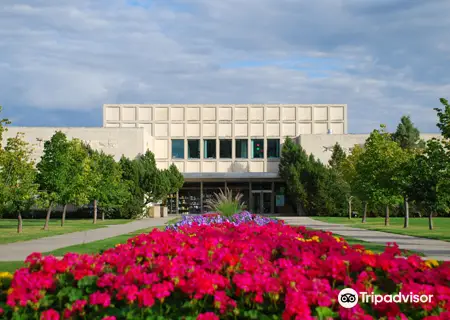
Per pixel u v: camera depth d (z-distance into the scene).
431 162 30.22
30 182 32.59
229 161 70.94
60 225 41.47
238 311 6.79
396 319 6.39
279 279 6.94
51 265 7.79
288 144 65.25
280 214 68.44
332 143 67.06
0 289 8.84
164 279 7.50
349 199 52.81
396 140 67.25
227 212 26.23
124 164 57.41
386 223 40.59
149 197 58.31
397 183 37.19
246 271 7.66
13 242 24.44
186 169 70.88
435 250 20.06
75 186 37.53
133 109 70.88
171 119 71.06
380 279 7.65
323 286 6.65
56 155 36.78
